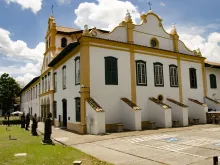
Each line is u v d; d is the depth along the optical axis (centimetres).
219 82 2845
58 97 2372
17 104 7006
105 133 1509
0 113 6016
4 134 1758
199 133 1491
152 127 1800
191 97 2362
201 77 2522
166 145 1090
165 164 752
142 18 2103
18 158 873
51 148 1081
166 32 2266
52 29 2694
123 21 1944
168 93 2152
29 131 1977
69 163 784
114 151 988
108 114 1714
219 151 930
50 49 2686
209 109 2444
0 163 805
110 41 1781
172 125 1969
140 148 1035
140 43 2030
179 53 2298
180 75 2291
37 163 792
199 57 2503
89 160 823
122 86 1823
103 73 1730
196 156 852
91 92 1658
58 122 2316
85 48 1672
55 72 2531
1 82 5772
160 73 2119
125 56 1883
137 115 1669
